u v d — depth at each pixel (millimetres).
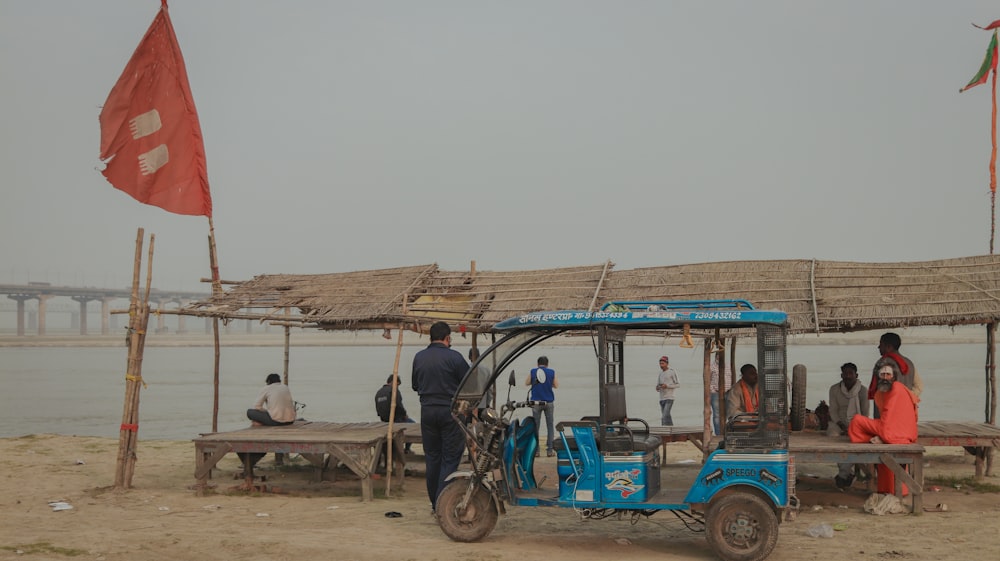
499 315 11898
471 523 8320
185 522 9398
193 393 42656
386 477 11766
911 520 9227
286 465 13836
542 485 9086
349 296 12648
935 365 61281
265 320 12352
